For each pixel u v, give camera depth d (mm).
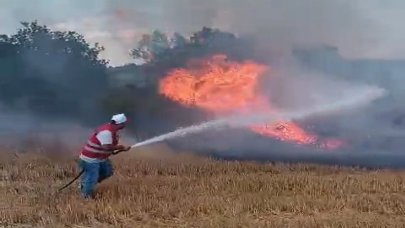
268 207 8172
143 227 7410
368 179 9906
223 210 8031
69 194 8977
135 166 11016
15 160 11594
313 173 10742
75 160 11680
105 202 8312
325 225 7270
